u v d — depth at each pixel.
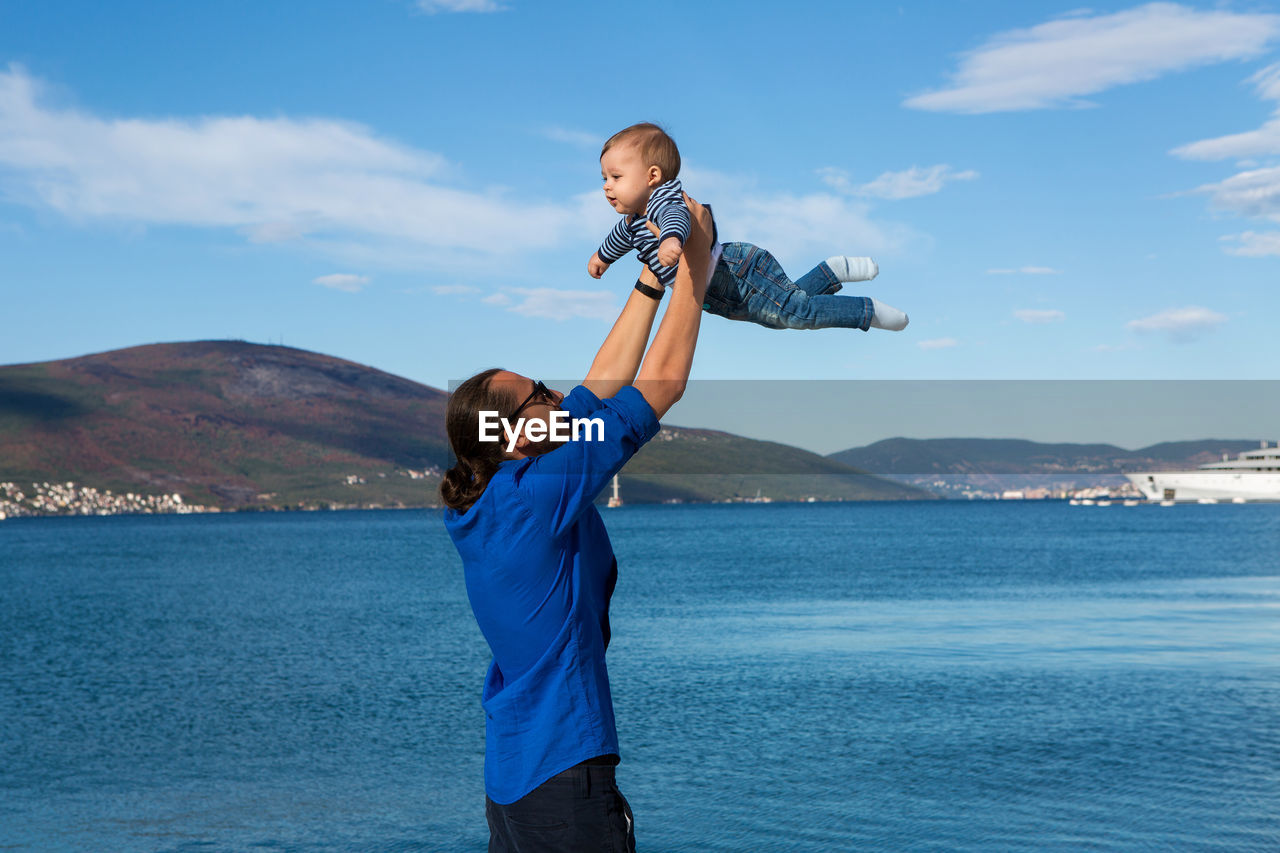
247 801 11.31
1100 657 20.38
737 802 10.71
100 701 17.97
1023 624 26.91
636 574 51.88
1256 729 13.45
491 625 2.08
